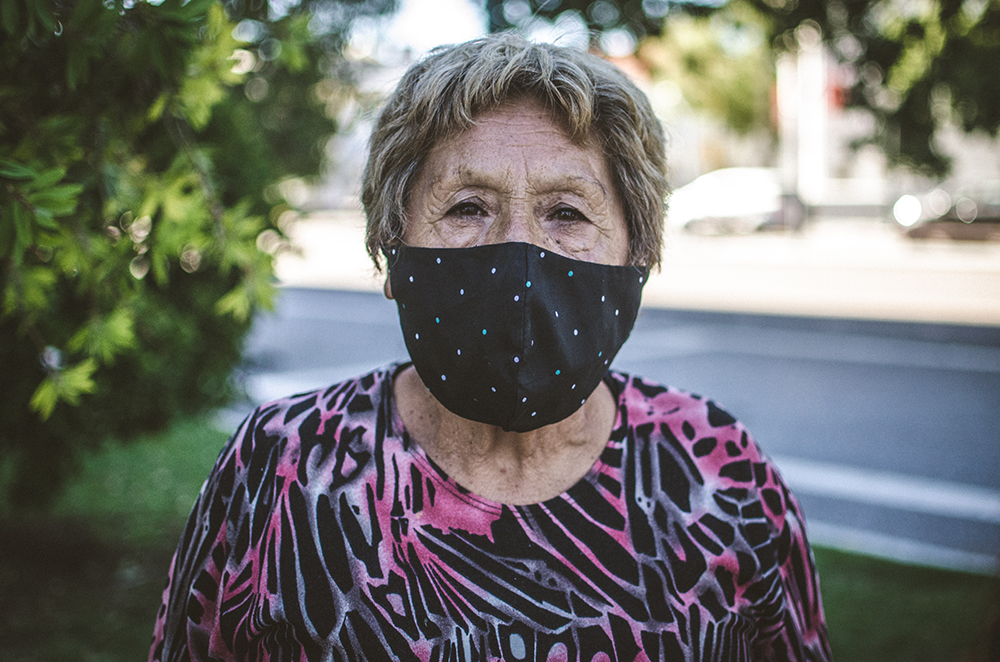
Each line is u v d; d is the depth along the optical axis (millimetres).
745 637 1209
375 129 1238
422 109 1153
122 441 4039
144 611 4121
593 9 3035
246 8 2125
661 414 1252
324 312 13891
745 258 18281
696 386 8828
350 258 20094
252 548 1134
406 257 1175
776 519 1245
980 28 3494
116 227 1935
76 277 2166
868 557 4613
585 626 1101
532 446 1195
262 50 2459
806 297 13812
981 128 3990
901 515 5316
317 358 10547
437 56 1193
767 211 22438
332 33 4082
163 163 2164
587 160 1167
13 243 1399
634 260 1247
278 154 5633
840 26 3447
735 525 1195
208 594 1169
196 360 4000
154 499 5777
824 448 6758
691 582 1153
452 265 1137
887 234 21406
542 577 1113
